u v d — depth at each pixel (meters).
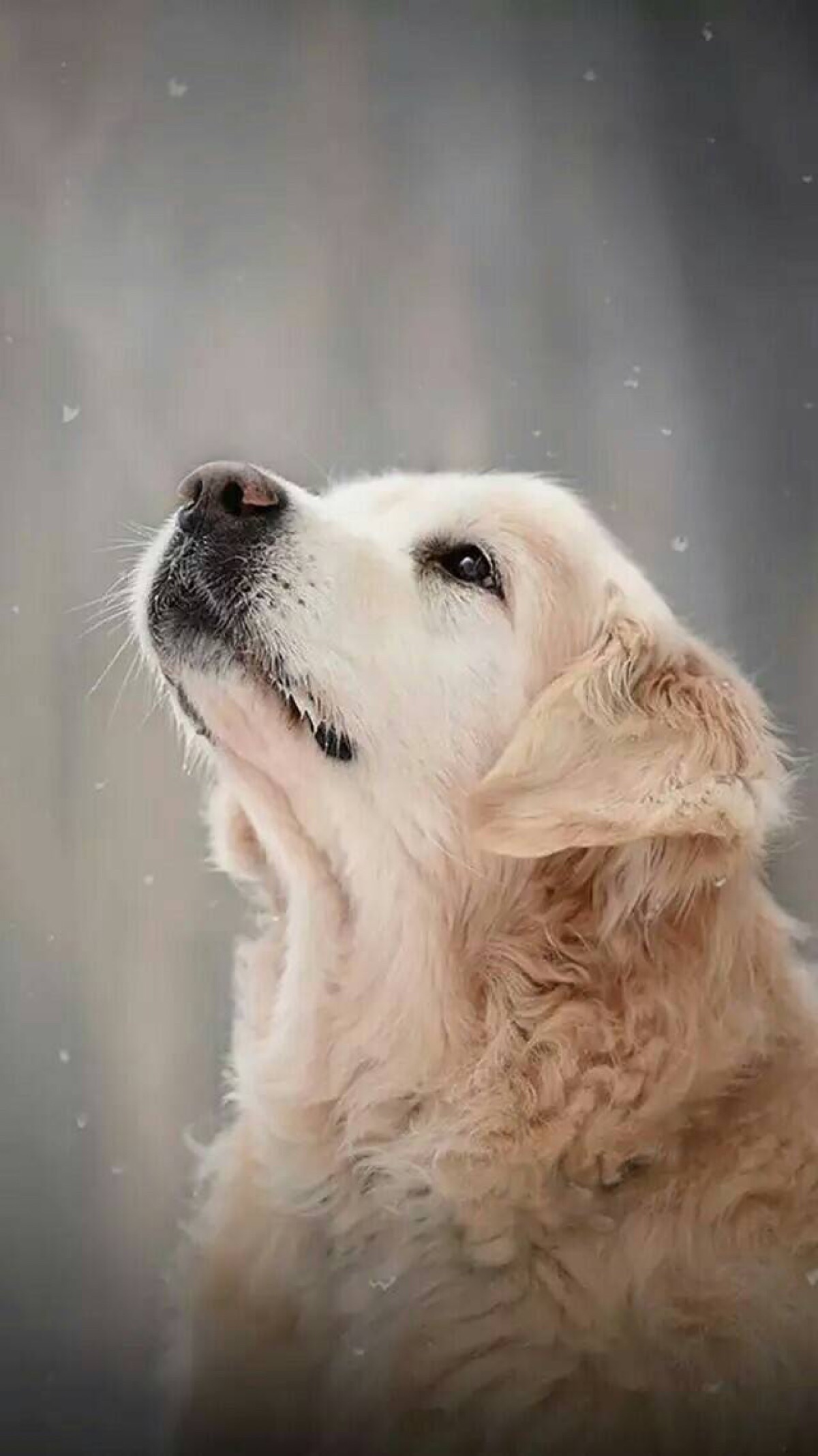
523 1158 1.81
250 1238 1.86
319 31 3.21
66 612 2.97
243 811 1.93
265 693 1.85
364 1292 1.83
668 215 3.23
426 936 1.84
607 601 1.89
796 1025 1.84
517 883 1.84
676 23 3.24
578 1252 1.80
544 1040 1.82
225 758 1.87
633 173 3.23
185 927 2.81
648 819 1.80
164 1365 1.89
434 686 1.86
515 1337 1.80
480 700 1.86
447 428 3.12
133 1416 2.25
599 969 1.82
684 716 1.83
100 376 3.10
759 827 1.83
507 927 1.83
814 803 2.66
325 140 3.20
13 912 2.80
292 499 1.86
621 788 1.81
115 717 2.92
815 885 2.59
